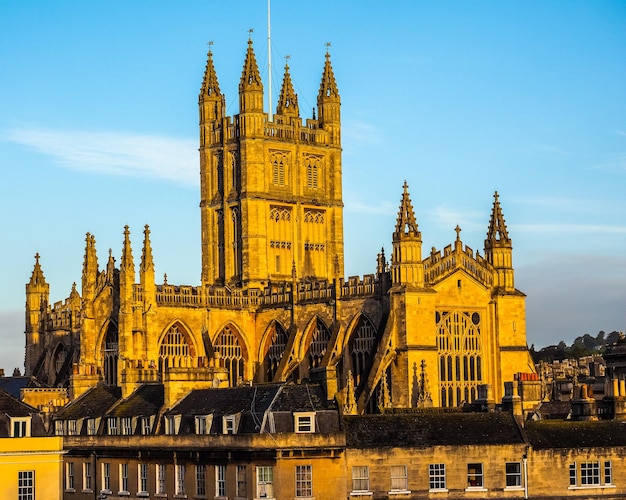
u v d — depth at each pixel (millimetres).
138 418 193500
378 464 168500
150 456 181750
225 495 171000
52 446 174875
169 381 190250
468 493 170500
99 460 189125
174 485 178125
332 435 167125
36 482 173625
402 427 171625
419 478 169500
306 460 166500
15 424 175250
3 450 172125
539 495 172625
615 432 177625
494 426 174500
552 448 173750
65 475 193250
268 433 166375
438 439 171125
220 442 170750
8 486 172250
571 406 198875
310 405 169500
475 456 171375
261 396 174750
